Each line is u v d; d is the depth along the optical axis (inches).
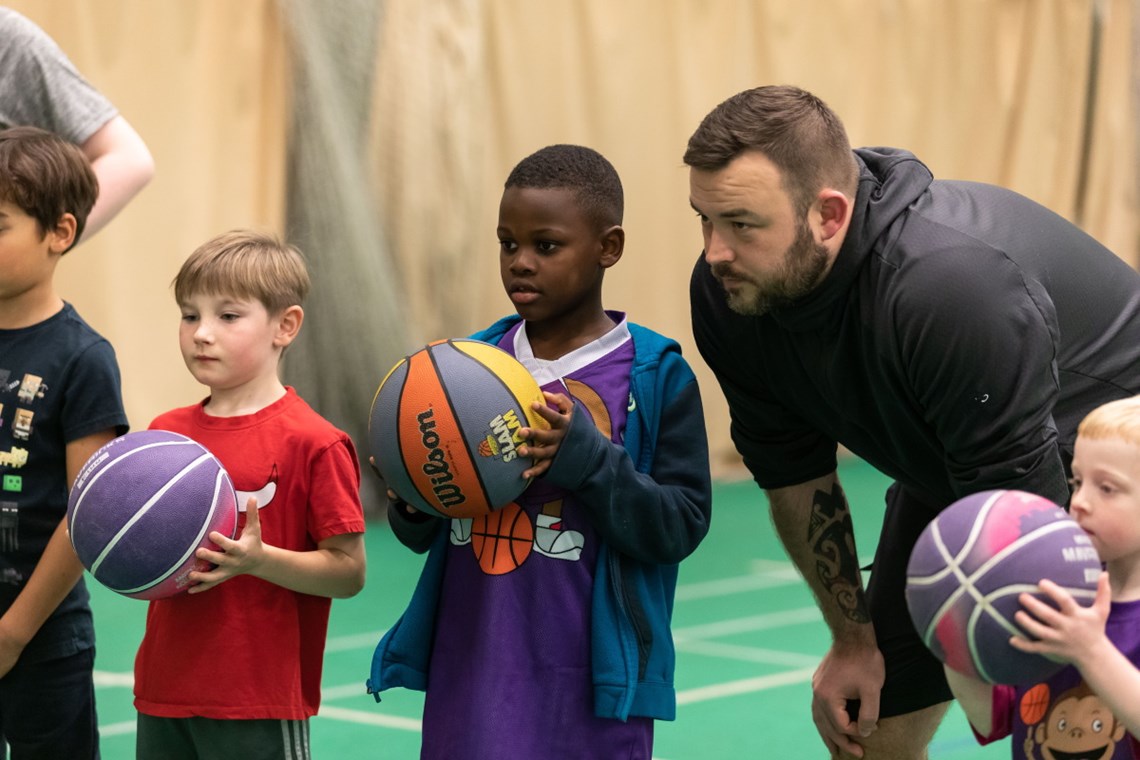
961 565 158.9
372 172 698.8
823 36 860.0
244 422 224.8
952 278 192.4
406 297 709.3
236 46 670.5
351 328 672.4
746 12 831.7
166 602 221.3
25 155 227.8
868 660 247.1
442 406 202.7
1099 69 971.9
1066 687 174.9
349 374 672.4
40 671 233.3
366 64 691.4
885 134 887.7
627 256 799.1
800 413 237.8
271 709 217.6
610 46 781.9
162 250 657.6
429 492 205.3
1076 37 946.7
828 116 199.5
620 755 211.9
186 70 659.4
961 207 210.2
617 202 222.7
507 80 753.0
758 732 374.3
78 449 230.8
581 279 216.4
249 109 676.1
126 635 474.6
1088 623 152.3
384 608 514.3
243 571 207.8
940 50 904.3
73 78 265.7
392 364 683.4
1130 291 221.9
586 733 210.7
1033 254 209.5
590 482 203.2
